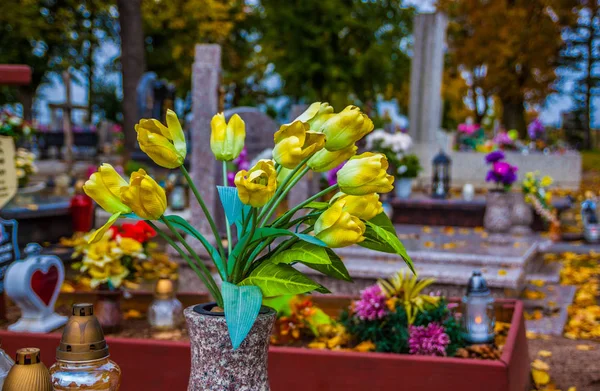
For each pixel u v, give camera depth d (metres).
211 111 6.81
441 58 17.00
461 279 6.41
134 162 15.91
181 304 4.88
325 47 32.34
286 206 7.63
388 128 13.34
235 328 1.51
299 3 32.19
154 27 31.80
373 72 33.31
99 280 4.46
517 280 6.38
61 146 31.23
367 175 1.59
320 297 4.72
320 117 1.71
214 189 6.93
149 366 3.49
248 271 1.79
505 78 31.11
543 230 11.62
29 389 1.57
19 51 30.92
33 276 4.39
